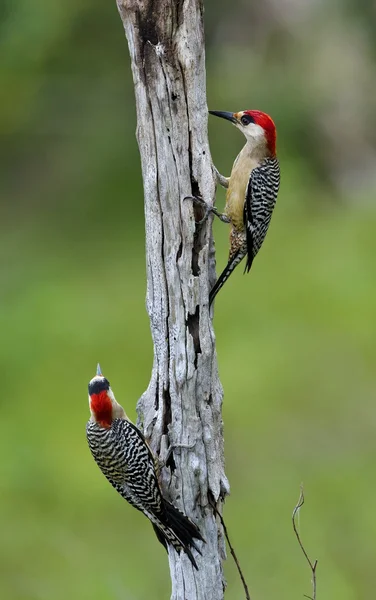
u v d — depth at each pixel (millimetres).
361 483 13445
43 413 16141
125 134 27062
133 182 26547
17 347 18797
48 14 25219
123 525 12914
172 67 6898
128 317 20125
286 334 18734
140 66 6926
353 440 14836
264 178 9219
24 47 25766
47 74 26688
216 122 25391
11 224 25672
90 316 20266
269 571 11102
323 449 14562
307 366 17281
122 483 7602
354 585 10859
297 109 26281
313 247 23406
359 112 27047
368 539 11906
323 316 19531
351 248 23062
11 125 27078
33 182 27250
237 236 9414
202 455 7371
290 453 14555
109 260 23578
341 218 25250
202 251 7160
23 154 27500
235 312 20000
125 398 16328
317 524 12375
